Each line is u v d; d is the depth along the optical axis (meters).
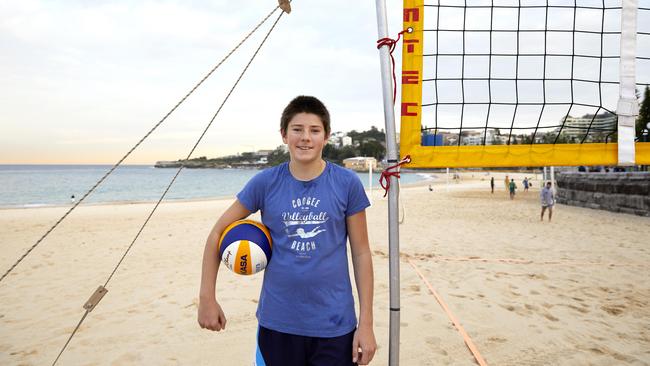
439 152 1.81
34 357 2.90
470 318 3.54
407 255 6.43
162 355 2.89
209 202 21.36
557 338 3.12
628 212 12.76
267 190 1.48
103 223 11.34
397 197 1.69
